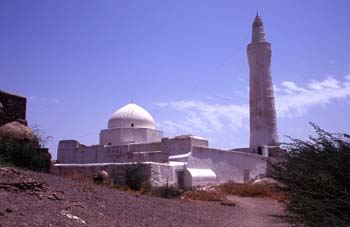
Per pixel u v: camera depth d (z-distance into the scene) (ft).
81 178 62.90
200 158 102.27
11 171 38.81
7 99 56.65
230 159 114.42
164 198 61.16
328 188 30.63
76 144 128.57
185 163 93.86
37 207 30.27
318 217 29.94
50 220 27.50
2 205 28.43
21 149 51.16
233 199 77.51
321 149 36.29
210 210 53.01
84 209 33.99
